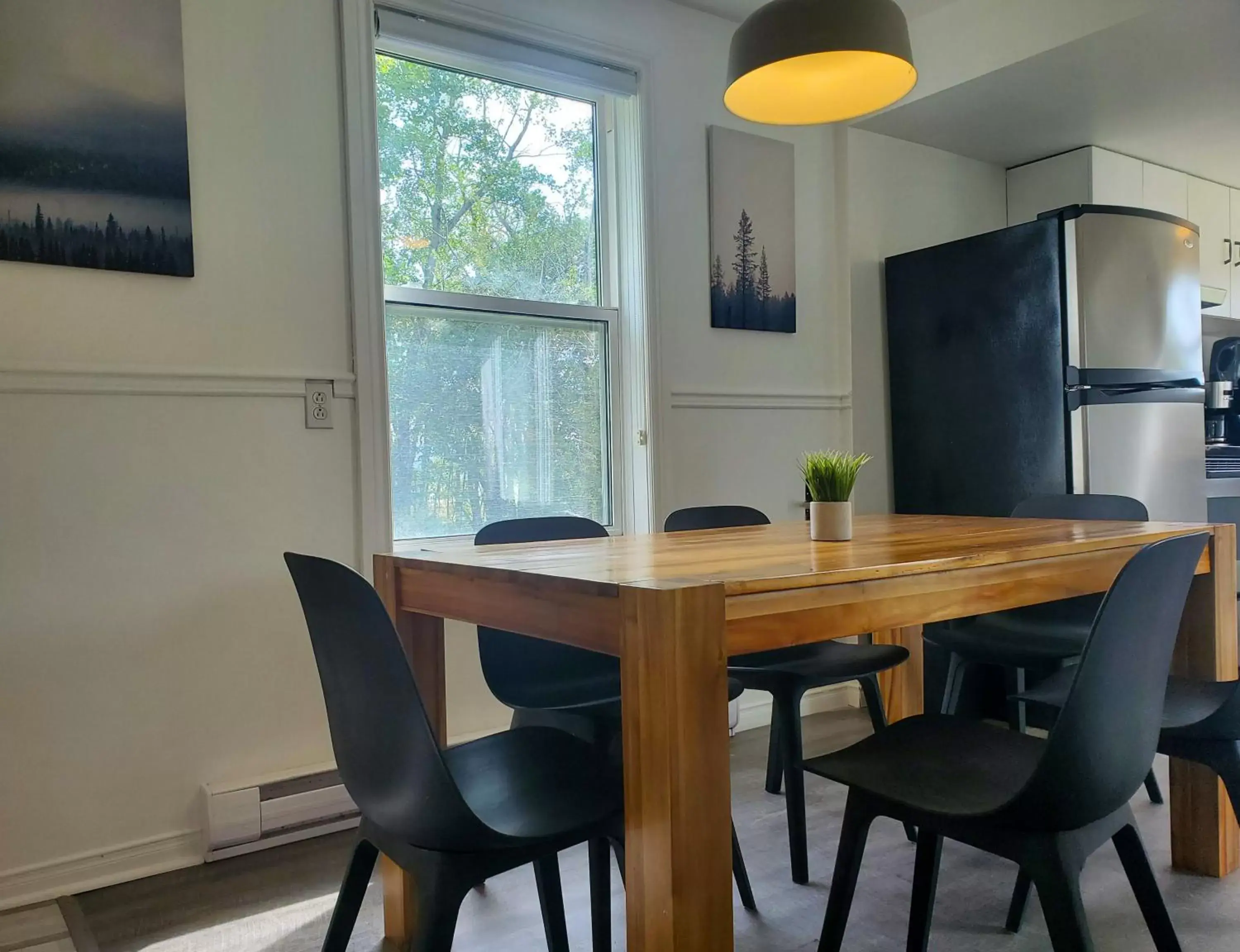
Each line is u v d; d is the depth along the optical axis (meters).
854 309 3.41
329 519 2.28
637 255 2.90
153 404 2.05
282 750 2.21
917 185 3.57
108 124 1.98
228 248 2.15
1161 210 3.78
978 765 1.28
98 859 1.96
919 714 2.23
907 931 1.56
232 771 2.13
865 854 1.96
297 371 2.23
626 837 1.04
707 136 3.08
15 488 1.89
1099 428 2.86
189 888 1.91
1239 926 1.59
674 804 0.97
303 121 2.25
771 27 1.70
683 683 0.97
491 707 2.54
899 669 2.38
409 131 2.56
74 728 1.95
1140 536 1.62
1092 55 2.75
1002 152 3.65
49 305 1.93
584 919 1.71
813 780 2.44
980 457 3.16
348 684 1.07
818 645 2.15
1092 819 1.05
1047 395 2.93
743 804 2.28
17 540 1.89
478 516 2.67
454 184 2.64
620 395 2.97
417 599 1.52
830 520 1.63
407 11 2.44
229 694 2.13
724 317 3.10
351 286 2.31
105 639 1.99
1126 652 1.02
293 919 1.76
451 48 2.52
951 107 3.16
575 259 2.91
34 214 1.90
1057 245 2.89
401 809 1.05
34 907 1.86
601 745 1.69
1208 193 3.98
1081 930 1.04
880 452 3.48
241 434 2.16
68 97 1.94
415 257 2.56
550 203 2.86
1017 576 1.42
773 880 1.85
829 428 3.41
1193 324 3.10
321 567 1.02
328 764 2.24
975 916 1.67
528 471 2.78
